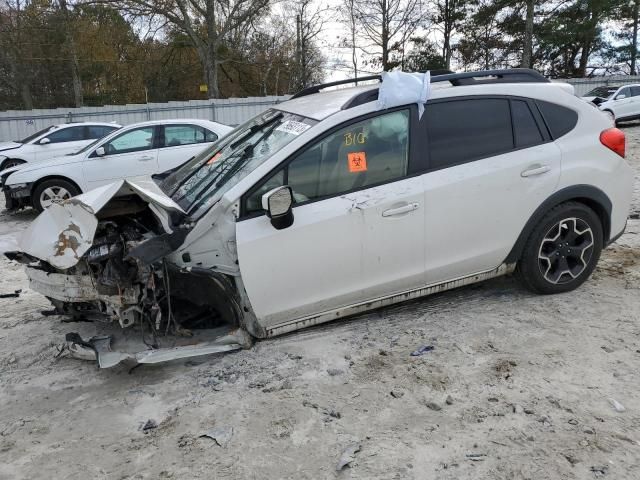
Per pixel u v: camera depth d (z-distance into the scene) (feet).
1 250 12.05
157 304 12.13
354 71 123.34
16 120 80.28
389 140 12.79
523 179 13.66
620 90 73.26
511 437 9.58
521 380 11.24
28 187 32.19
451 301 15.12
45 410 11.23
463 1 121.39
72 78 134.10
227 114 89.45
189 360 12.85
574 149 14.24
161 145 34.04
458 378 11.44
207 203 12.25
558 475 8.64
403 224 12.68
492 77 14.55
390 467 9.02
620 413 10.07
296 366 12.16
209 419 10.53
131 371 12.34
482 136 13.56
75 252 11.07
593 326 13.26
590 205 14.78
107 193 11.62
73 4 96.53
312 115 12.93
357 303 13.07
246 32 112.78
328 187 12.32
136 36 120.67
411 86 12.89
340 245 12.28
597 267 17.12
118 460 9.57
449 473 8.83
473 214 13.30
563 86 14.80
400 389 11.16
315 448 9.57
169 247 11.32
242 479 8.93
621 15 127.65
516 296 15.15
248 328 12.63
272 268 11.89
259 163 12.33
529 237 14.19
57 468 9.46
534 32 126.93
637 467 8.73
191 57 129.59
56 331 14.67
